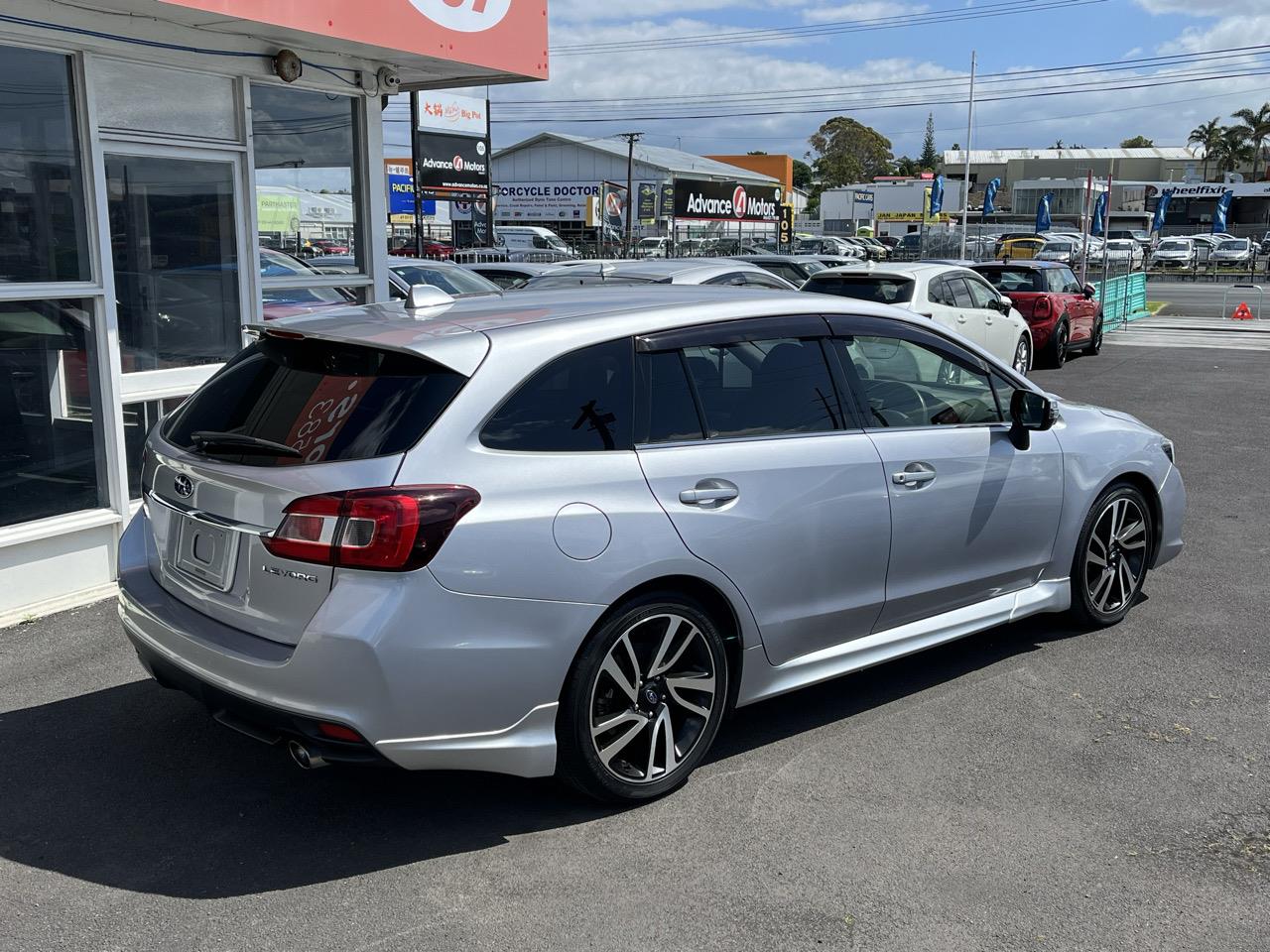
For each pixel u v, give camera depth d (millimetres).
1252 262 49469
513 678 3293
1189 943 2994
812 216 102375
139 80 5941
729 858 3408
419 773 3984
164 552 3732
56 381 5758
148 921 3084
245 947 2969
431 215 44688
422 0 6727
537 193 62469
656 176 60781
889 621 4395
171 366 6441
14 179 5438
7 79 5344
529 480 3322
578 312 3762
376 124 7461
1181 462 9570
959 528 4516
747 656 3912
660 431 3676
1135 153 94312
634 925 3066
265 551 3219
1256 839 3516
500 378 3375
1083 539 5152
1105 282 22516
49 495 5793
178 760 4062
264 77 6547
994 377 4816
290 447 3307
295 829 3584
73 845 3479
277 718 3188
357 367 3459
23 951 2941
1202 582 6191
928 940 3002
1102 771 3971
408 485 3137
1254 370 16281
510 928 3055
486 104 36594
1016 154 92375
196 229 6461
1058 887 3252
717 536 3691
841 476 4066
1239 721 4387
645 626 3617
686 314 3871
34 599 5676
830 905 3160
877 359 4387
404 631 3094
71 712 4453
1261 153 93875
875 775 3938
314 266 7254
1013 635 5363
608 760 3588
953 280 13086
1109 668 4922
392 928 3055
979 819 3637
